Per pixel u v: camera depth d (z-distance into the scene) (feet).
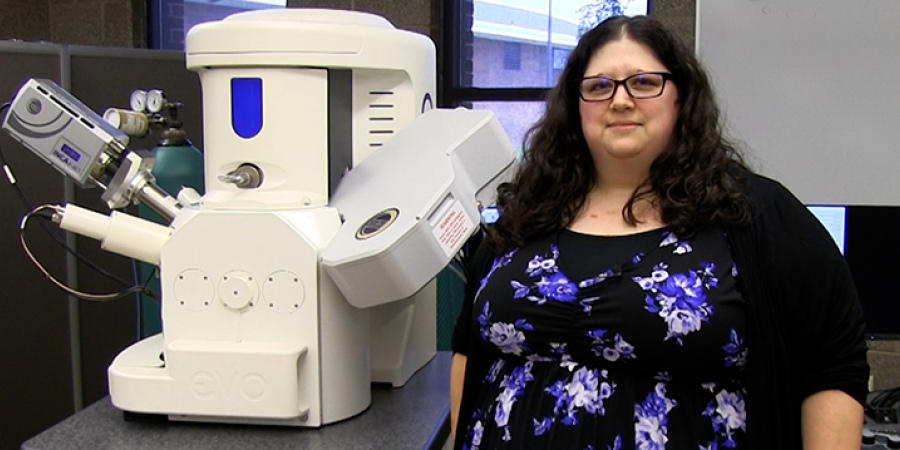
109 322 8.23
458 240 4.16
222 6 11.40
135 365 4.50
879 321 6.36
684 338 3.55
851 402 3.55
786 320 3.64
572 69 4.15
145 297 5.74
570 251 3.95
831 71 7.09
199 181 5.83
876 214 6.31
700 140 3.90
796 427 3.70
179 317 4.38
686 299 3.57
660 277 3.65
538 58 9.98
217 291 4.32
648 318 3.59
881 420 5.69
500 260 4.21
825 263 3.58
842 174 7.16
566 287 3.81
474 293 4.45
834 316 3.58
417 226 3.95
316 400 4.37
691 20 8.48
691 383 3.68
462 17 10.14
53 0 11.32
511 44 10.05
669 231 3.80
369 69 4.74
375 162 4.80
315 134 4.55
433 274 4.08
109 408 4.78
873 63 6.98
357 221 4.31
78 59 7.87
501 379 4.09
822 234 3.66
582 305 3.75
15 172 7.75
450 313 6.41
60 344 8.09
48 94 4.48
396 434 4.33
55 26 11.35
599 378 3.75
